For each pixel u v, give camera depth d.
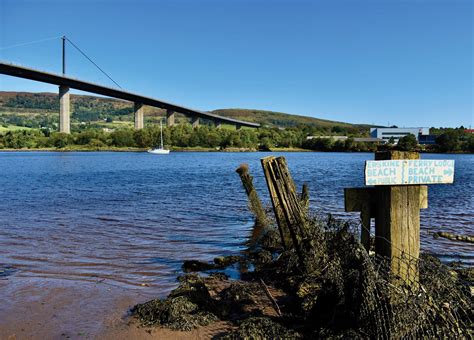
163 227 16.58
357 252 6.71
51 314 7.85
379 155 5.74
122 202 24.61
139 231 15.79
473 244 13.34
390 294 5.70
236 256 11.66
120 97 156.25
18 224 17.20
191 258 11.91
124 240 14.20
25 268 10.81
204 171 55.88
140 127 162.50
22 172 54.50
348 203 5.91
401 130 175.88
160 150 132.00
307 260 9.35
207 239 14.40
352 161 86.12
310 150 158.25
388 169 5.40
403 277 5.63
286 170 10.62
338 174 48.66
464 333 5.59
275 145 163.00
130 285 9.52
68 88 147.00
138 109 161.38
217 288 9.33
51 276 10.14
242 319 7.49
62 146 150.75
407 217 5.59
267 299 8.49
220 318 7.61
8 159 94.25
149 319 7.51
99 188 33.56
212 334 7.00
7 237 14.59
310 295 7.74
